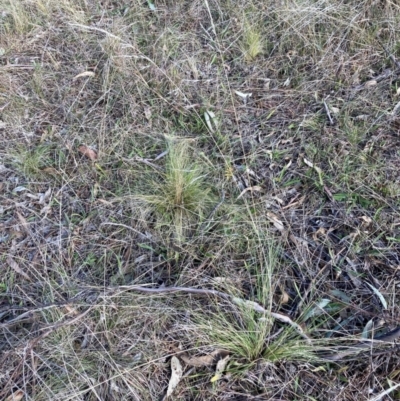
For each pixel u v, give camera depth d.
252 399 1.70
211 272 2.01
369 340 1.73
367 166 2.30
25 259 2.10
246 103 2.67
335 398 1.69
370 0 2.95
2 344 1.85
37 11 3.13
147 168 2.40
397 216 2.13
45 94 2.74
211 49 2.91
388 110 2.54
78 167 2.40
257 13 2.99
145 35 3.00
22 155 2.43
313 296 1.93
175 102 2.64
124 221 2.19
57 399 1.68
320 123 2.52
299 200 2.24
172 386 1.73
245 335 1.78
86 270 2.06
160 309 1.87
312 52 2.83
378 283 1.95
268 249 2.04
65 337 1.82
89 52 2.92
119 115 2.62
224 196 2.24
